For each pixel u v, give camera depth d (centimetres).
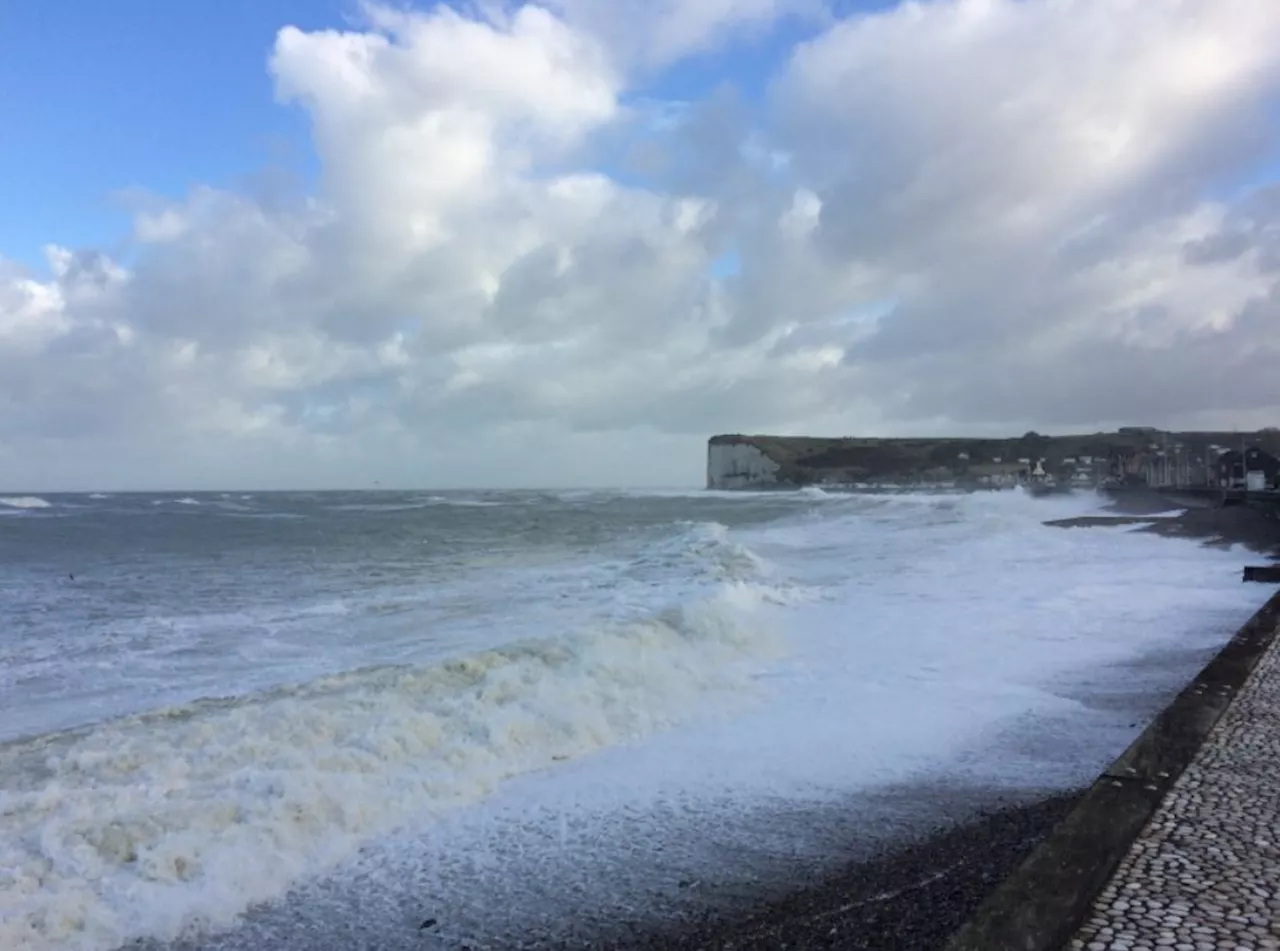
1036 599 1382
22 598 1376
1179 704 650
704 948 391
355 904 437
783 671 926
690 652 934
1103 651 1025
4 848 446
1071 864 372
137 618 1173
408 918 423
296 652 950
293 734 610
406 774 584
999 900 339
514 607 1241
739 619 1055
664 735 715
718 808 562
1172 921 325
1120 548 2247
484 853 494
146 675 846
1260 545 2348
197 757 567
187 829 477
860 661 973
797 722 751
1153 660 978
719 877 465
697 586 1402
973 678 899
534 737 668
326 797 525
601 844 506
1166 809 446
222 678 833
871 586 1527
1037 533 2684
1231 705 650
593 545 2367
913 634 1112
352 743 609
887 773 625
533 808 560
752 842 509
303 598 1363
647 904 435
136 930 405
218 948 397
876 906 426
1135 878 364
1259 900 343
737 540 2436
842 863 480
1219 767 511
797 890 448
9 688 796
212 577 1667
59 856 442
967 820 540
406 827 527
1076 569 1791
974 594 1433
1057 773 624
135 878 437
